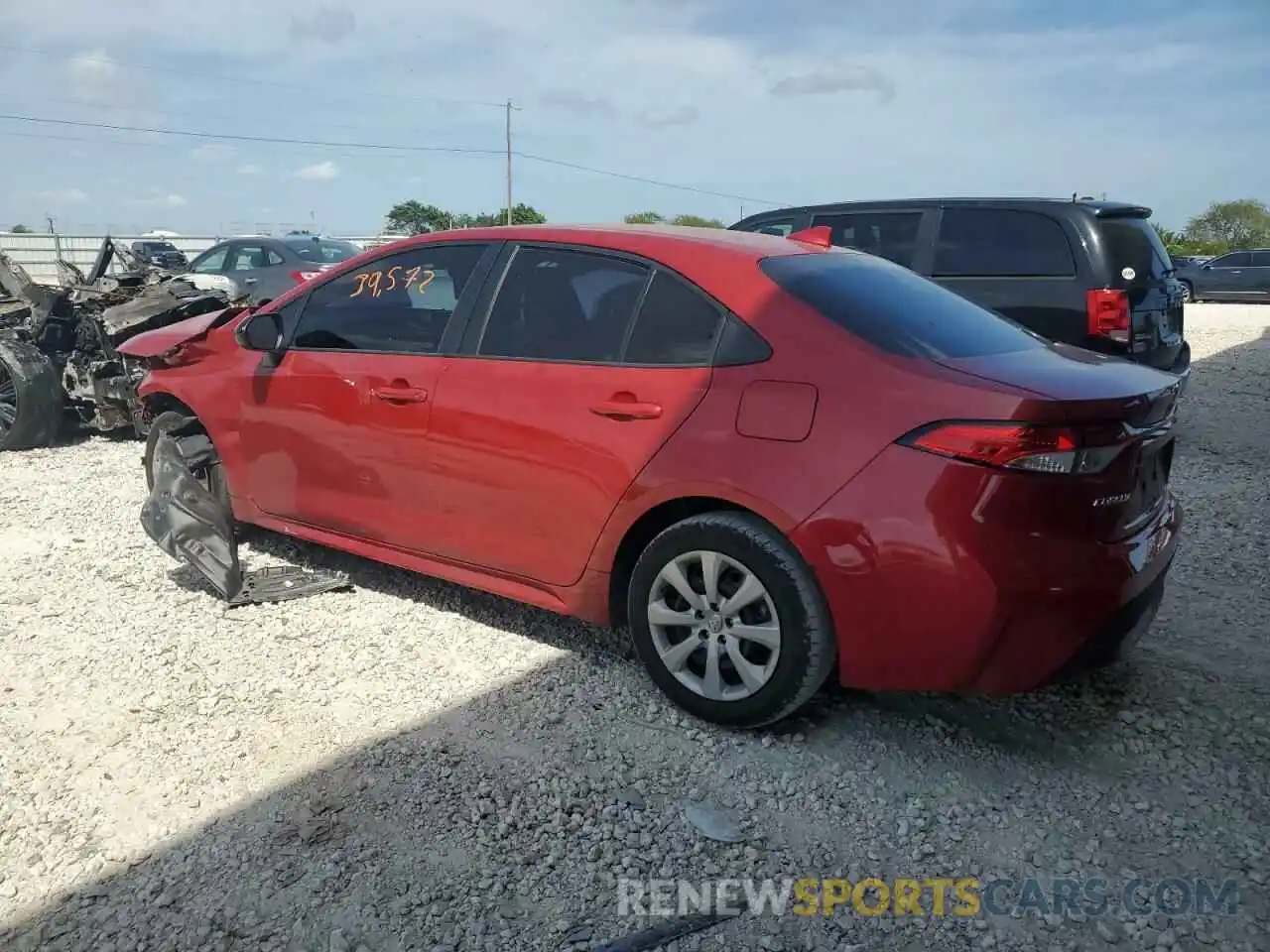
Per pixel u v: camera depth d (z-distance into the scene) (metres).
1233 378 11.20
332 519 4.42
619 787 3.11
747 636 3.25
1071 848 2.82
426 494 4.02
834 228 8.14
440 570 4.11
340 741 3.38
